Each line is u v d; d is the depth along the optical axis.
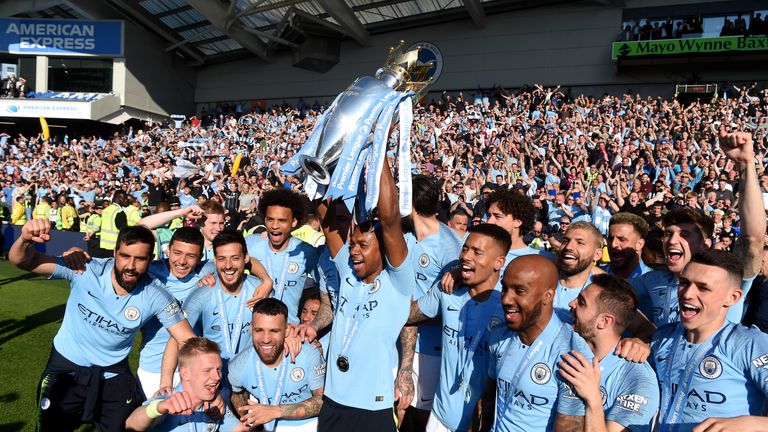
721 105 16.73
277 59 30.67
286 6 23.81
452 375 3.05
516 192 3.73
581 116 16.91
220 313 3.68
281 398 3.24
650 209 9.11
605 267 5.17
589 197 9.95
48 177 18.78
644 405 2.33
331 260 3.59
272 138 21.70
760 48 20.14
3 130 29.83
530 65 24.69
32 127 29.89
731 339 2.47
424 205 3.61
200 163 18.75
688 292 2.52
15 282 9.70
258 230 5.76
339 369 3.01
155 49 30.97
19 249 3.00
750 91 19.00
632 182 11.21
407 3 24.50
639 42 21.86
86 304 3.32
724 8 21.44
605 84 23.56
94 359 3.43
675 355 2.65
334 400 3.01
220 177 14.79
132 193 14.98
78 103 27.69
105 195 15.70
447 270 3.49
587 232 3.24
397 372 3.54
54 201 13.77
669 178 11.67
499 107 20.70
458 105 22.12
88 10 28.62
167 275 4.03
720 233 7.54
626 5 23.12
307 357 3.27
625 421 2.34
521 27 24.81
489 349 2.81
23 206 14.79
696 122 15.14
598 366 2.37
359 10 25.11
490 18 25.31
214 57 32.34
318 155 2.56
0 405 4.64
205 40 30.06
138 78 30.03
